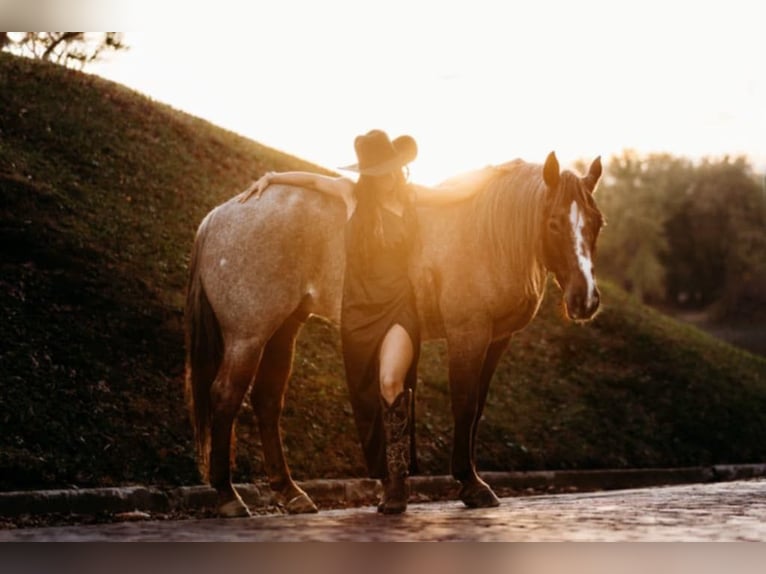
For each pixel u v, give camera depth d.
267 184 6.77
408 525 5.38
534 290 6.46
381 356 6.15
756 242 49.25
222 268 6.57
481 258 6.40
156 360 10.10
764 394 17.20
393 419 6.00
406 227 6.37
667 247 48.91
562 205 6.15
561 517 5.77
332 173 17.62
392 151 6.38
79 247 11.22
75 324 9.96
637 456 13.08
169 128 15.62
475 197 6.59
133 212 12.64
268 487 8.45
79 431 8.33
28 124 13.25
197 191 14.08
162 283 11.48
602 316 17.55
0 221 10.97
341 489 9.16
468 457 6.54
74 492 7.15
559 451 12.28
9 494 6.79
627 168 50.69
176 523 5.80
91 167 13.13
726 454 14.29
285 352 6.92
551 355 15.41
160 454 8.48
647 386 15.49
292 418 10.23
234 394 6.43
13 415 8.12
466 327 6.39
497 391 13.38
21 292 10.04
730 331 44.81
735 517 5.79
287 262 6.54
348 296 6.26
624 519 5.67
